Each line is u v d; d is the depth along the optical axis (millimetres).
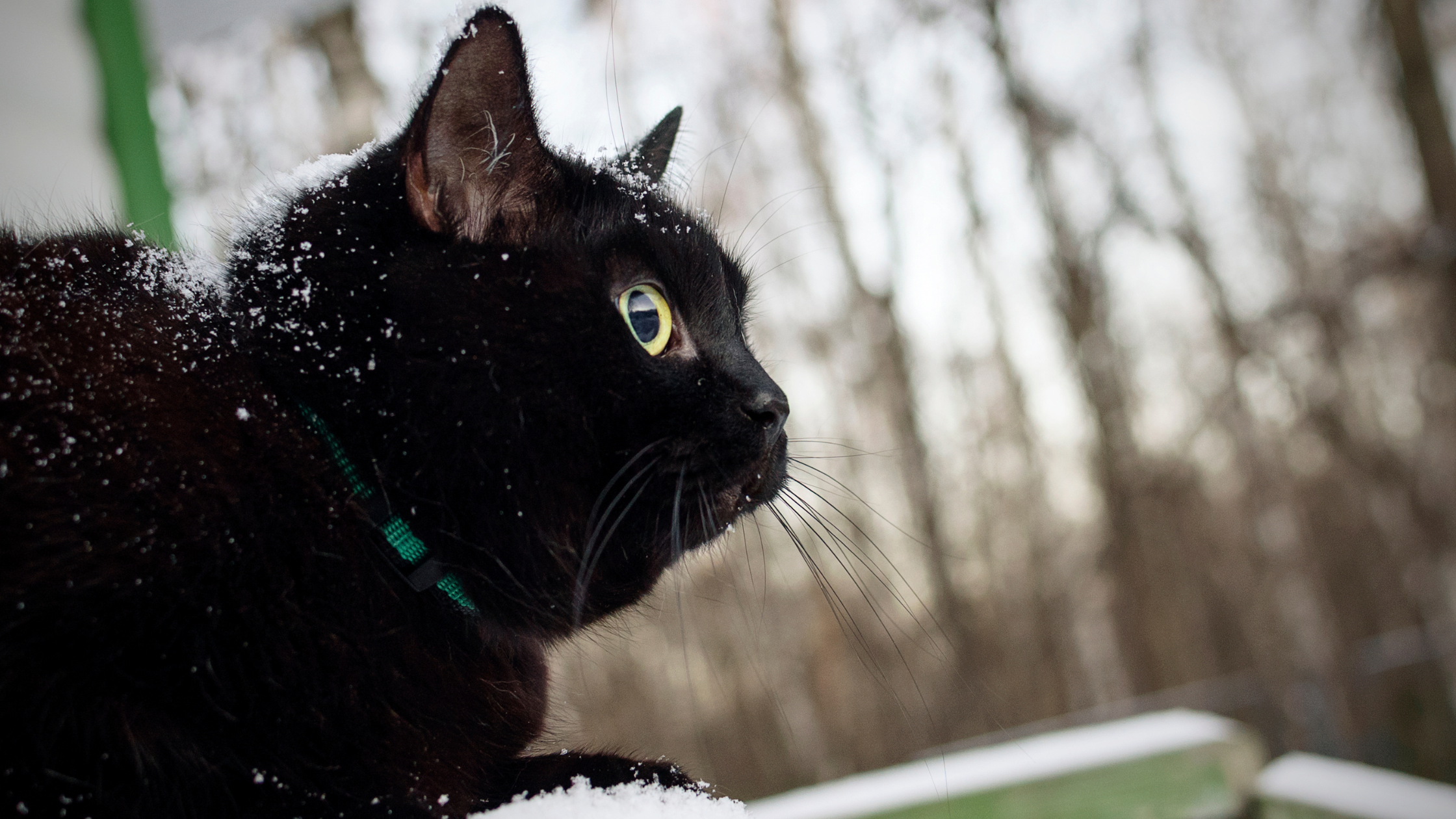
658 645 2484
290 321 376
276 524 354
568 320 392
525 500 388
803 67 2467
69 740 326
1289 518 2955
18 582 324
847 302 2623
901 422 2518
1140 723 620
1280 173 3023
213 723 338
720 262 442
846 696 2674
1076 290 2629
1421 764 2088
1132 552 2688
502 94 394
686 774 410
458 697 378
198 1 1016
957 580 2607
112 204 519
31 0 798
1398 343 2836
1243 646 2775
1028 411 2822
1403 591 2928
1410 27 2373
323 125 1474
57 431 337
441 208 386
